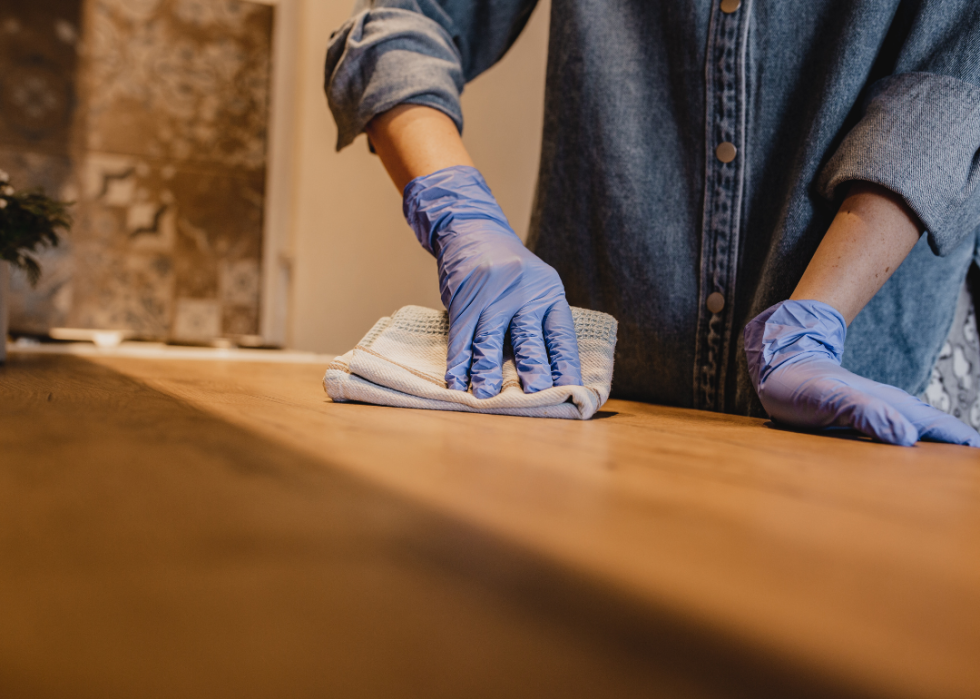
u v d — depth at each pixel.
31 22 2.17
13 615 0.13
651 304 0.97
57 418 0.44
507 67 2.25
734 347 0.93
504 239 0.78
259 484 0.27
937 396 1.02
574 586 0.17
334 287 2.31
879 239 0.74
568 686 0.12
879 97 0.76
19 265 1.08
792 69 0.88
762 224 0.91
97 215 2.28
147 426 0.42
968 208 0.73
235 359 1.46
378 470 0.31
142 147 2.31
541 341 0.69
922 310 0.92
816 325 0.71
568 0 1.01
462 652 0.13
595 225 1.02
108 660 0.12
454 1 1.05
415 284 2.39
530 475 0.33
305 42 2.26
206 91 2.36
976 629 0.16
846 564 0.21
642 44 0.96
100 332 2.25
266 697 0.11
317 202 2.28
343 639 0.13
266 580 0.16
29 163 2.21
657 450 0.45
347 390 0.62
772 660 0.13
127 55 2.27
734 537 0.23
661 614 0.15
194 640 0.13
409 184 0.85
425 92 0.91
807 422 0.65
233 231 2.42
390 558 0.18
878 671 0.13
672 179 0.95
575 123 1.02
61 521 0.20
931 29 0.76
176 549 0.18
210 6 2.34
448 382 0.66
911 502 0.32
